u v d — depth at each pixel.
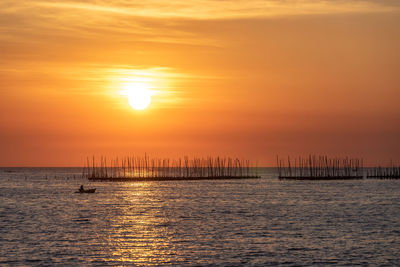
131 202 161.62
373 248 76.69
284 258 70.12
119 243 81.19
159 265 66.56
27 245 79.00
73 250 75.38
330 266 66.06
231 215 122.00
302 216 118.94
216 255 72.06
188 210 134.88
